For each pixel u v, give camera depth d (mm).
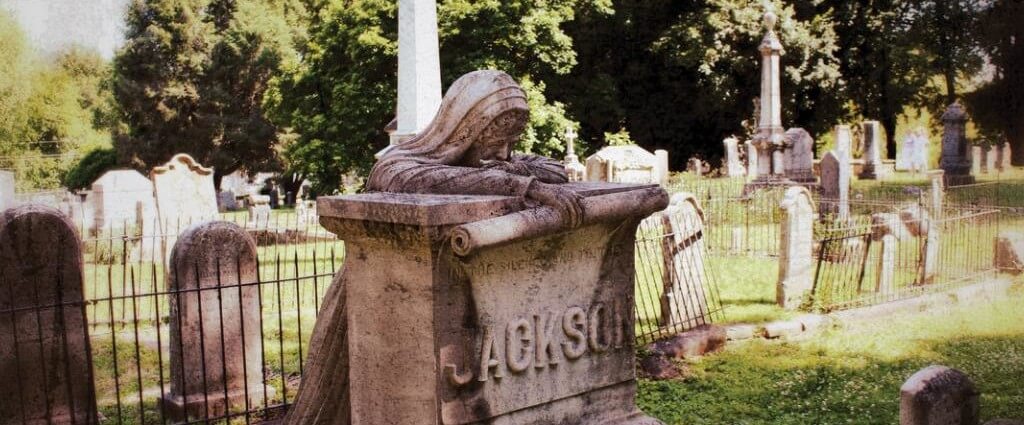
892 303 10727
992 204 13047
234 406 7570
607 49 34844
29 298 6496
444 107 4516
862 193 21391
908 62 30188
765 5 31578
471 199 3854
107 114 36938
